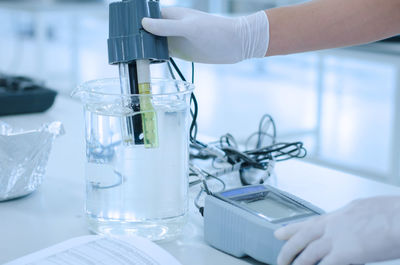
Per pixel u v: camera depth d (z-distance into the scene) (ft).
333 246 1.94
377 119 13.26
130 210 2.28
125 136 2.24
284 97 15.35
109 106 2.24
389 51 7.54
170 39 2.96
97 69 18.35
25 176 2.74
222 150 3.37
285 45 3.22
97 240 2.20
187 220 2.49
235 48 3.06
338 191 2.98
